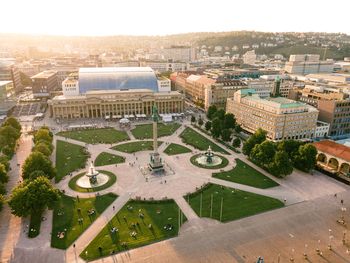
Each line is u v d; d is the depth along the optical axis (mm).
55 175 144625
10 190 136375
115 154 184375
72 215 117188
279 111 194875
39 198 110625
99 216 116500
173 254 95312
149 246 99125
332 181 149000
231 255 95438
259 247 99500
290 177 152875
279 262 92812
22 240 101688
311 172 157625
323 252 97688
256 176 153625
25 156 179625
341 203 127562
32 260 92125
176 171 159250
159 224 111312
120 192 135875
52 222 112500
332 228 110312
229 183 145375
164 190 137875
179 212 115875
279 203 127000
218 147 197375
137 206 123812
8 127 189000
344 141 185125
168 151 189500
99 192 136000
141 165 167000
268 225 111688
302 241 102938
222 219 114938
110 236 104062
